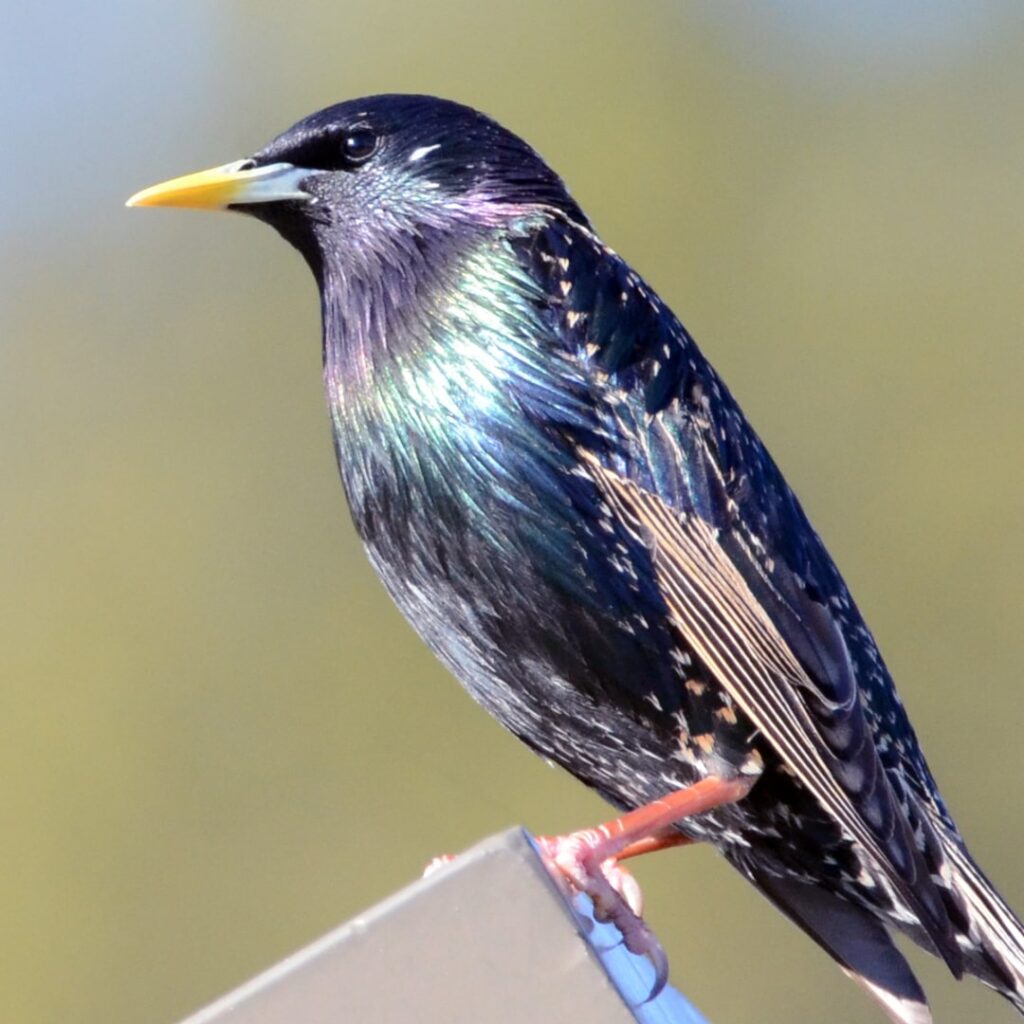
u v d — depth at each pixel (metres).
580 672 7.54
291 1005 5.30
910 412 15.80
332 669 14.59
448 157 8.12
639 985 6.30
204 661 14.61
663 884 14.23
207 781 14.38
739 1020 13.99
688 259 16.05
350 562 14.84
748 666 7.52
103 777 14.26
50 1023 13.74
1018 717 14.88
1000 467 15.58
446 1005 5.31
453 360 7.63
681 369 7.81
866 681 7.98
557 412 7.55
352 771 14.41
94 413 15.28
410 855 14.20
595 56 16.27
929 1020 7.72
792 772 7.55
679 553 7.57
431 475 7.55
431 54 16.25
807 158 16.44
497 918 5.35
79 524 14.91
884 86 16.67
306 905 14.10
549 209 8.08
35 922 13.91
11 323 15.52
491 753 14.34
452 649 7.74
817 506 15.61
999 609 15.20
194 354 15.42
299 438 15.18
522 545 7.48
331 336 7.96
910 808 7.94
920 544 15.45
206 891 14.17
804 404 15.86
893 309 16.08
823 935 7.94
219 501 15.02
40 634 14.58
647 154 16.14
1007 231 16.33
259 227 15.61
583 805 14.17
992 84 16.72
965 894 7.86
